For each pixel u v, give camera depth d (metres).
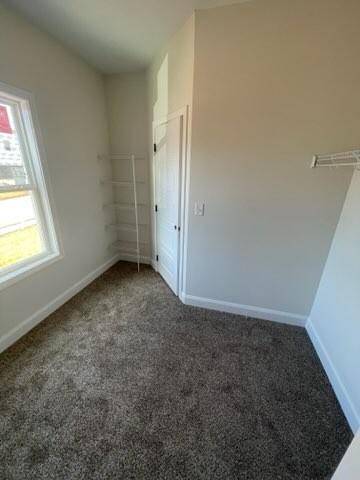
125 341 1.91
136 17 1.70
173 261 2.55
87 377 1.58
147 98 2.66
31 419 1.30
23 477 1.06
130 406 1.39
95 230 2.90
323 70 1.48
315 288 1.99
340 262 1.67
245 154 1.79
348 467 0.77
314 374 1.65
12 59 1.66
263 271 2.08
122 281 2.91
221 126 1.77
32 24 1.78
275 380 1.59
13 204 1.91
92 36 1.96
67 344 1.87
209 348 1.86
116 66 2.53
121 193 3.20
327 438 1.25
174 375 1.61
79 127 2.44
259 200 1.88
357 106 1.50
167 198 2.48
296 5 1.40
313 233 1.85
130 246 3.45
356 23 1.36
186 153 1.98
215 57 1.62
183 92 1.88
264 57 1.54
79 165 2.50
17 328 1.90
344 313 1.54
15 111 1.82
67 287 2.48
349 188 1.66
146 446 1.18
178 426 1.28
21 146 1.90
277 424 1.31
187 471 1.09
